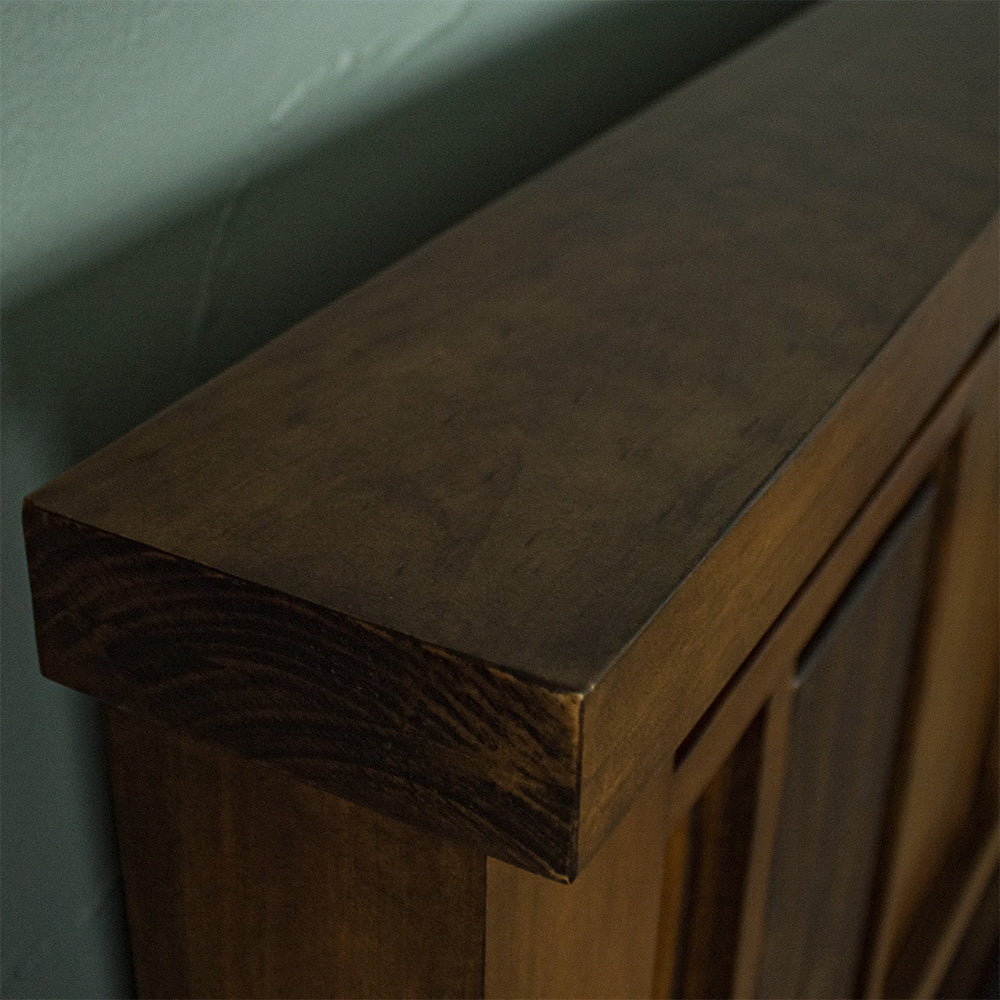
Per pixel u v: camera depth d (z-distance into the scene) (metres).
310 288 0.40
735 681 0.32
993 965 0.89
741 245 0.33
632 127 0.42
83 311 0.31
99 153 0.30
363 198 0.42
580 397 0.26
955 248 0.34
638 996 0.34
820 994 0.57
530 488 0.23
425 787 0.20
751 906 0.40
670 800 0.31
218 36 0.33
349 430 0.25
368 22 0.39
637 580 0.21
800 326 0.29
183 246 0.34
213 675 0.22
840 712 0.45
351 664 0.20
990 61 0.49
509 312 0.30
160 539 0.22
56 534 0.23
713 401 0.26
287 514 0.22
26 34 0.28
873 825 0.57
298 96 0.37
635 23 0.59
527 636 0.19
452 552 0.21
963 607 0.60
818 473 0.26
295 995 0.32
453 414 0.25
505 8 0.47
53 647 0.24
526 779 0.19
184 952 0.35
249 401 0.26
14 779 0.34
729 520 0.22
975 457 0.52
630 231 0.34
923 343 0.32
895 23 0.54
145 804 0.33
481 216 0.35
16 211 0.29
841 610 0.40
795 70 0.48
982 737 0.76
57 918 0.37
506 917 0.27
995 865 0.88
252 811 0.30
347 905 0.29
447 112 0.45
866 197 0.37
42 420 0.31
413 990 0.29
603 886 0.29
